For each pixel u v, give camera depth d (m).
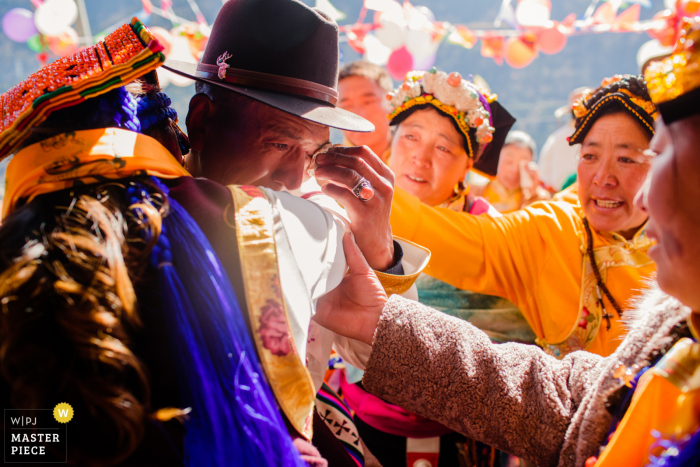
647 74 0.57
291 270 0.64
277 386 0.60
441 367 0.81
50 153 0.62
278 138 0.86
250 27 0.86
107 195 0.59
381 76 2.19
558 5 15.71
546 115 14.39
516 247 1.37
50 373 0.51
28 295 0.52
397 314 0.83
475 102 1.48
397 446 1.33
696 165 0.54
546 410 0.78
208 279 0.58
